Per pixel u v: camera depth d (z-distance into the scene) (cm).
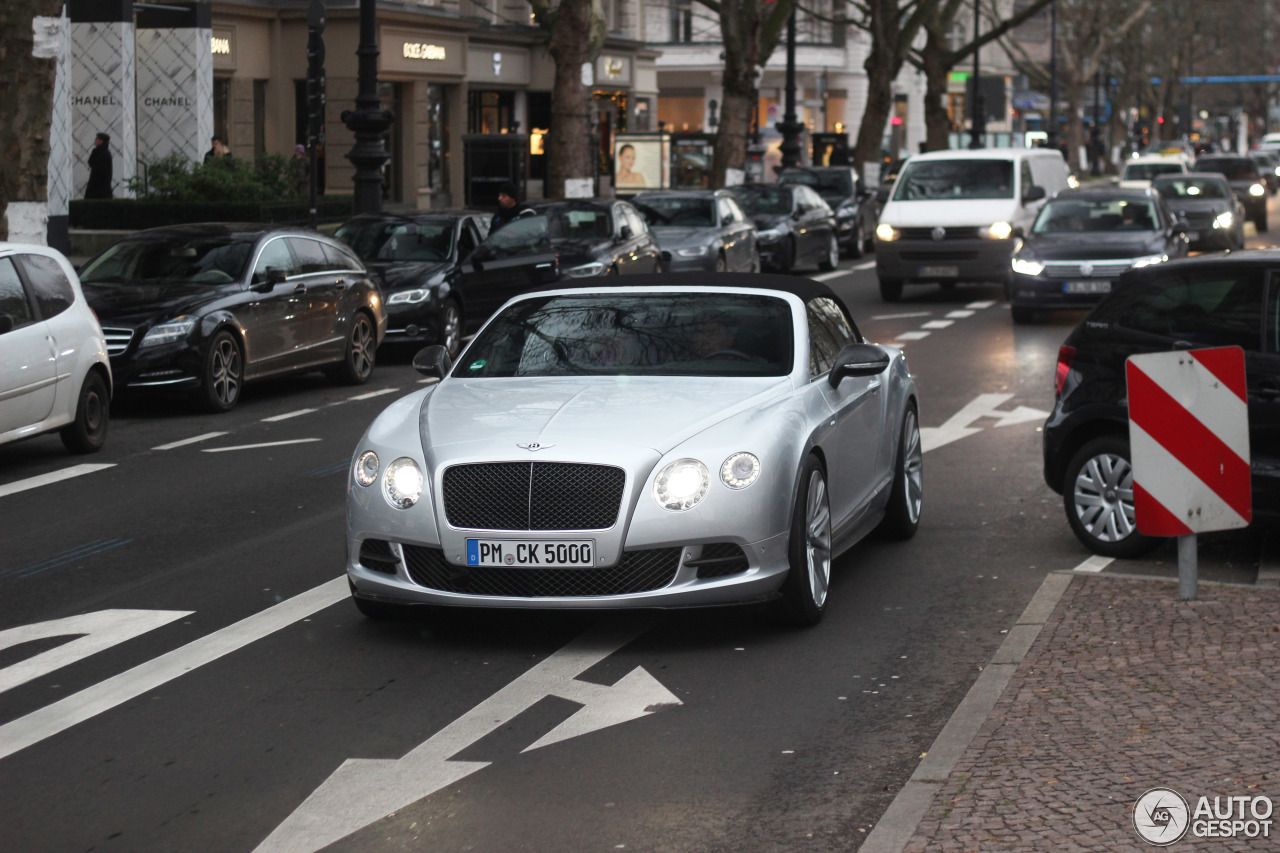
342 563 880
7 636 744
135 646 721
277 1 4041
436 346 834
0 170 1652
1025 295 2148
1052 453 893
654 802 521
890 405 894
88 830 504
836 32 7812
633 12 5588
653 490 676
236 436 1349
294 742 586
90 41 3145
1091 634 680
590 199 2217
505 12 5003
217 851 486
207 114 3328
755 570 689
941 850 452
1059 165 2923
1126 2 8469
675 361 785
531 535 673
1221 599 732
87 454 1265
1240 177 4688
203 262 1557
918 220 2542
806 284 870
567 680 659
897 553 895
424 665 683
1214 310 844
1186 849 446
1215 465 724
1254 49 11156
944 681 651
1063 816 473
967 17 9475
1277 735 539
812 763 557
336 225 3002
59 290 1252
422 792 532
